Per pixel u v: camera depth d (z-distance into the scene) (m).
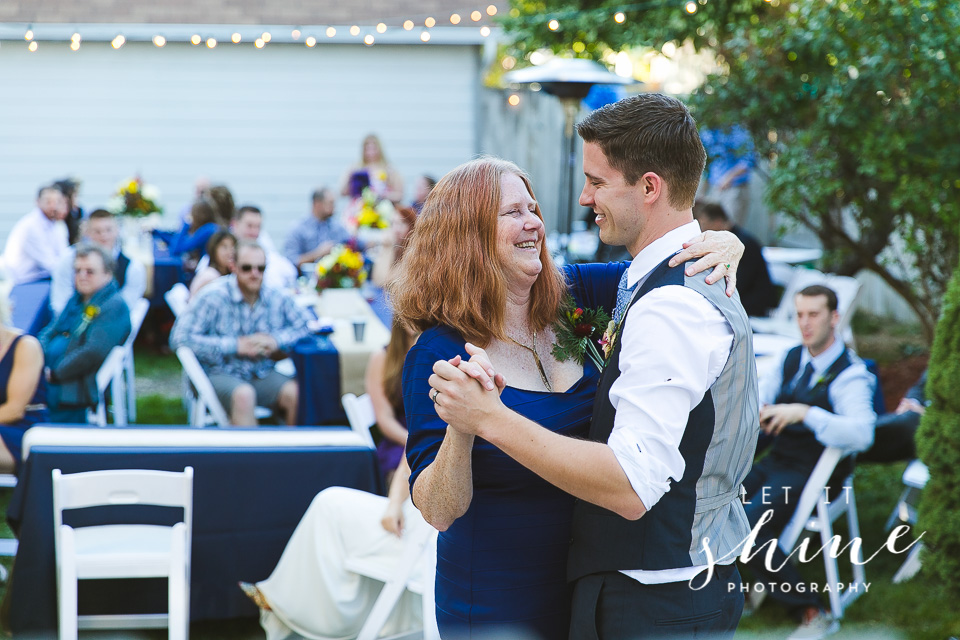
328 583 3.15
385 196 9.84
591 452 1.54
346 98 11.27
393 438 4.05
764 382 3.97
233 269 5.28
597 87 9.23
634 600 1.73
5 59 10.57
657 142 1.71
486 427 1.55
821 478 3.53
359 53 11.20
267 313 5.30
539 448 1.54
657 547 1.71
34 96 10.70
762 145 6.34
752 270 6.32
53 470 3.24
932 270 6.06
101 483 2.98
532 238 1.84
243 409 5.00
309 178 11.38
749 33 6.11
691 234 1.77
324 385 5.05
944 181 5.47
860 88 5.45
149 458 3.36
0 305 4.15
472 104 11.47
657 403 1.58
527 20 8.23
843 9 5.50
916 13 5.16
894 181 5.79
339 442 3.64
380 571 3.07
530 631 1.83
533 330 1.93
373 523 3.19
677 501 1.70
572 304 1.99
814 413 3.55
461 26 11.03
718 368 1.63
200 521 3.41
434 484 1.68
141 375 7.29
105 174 11.00
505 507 1.80
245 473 3.45
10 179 10.82
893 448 3.99
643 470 1.54
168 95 10.95
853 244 6.43
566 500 1.84
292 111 11.21
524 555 1.82
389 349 4.04
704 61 7.56
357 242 6.55
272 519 3.49
